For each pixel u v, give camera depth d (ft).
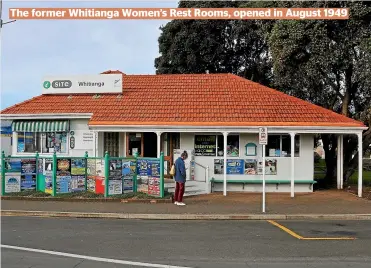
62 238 33.42
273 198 57.67
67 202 52.11
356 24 63.72
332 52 65.62
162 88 72.95
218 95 69.41
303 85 75.46
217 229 38.11
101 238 33.53
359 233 36.42
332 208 49.47
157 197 53.47
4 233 35.29
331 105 82.07
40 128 67.15
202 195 60.08
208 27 102.32
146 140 68.39
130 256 27.76
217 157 65.46
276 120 60.59
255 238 33.99
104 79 71.61
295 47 65.82
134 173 56.18
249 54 109.60
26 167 56.54
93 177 55.83
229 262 26.35
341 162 69.92
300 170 65.10
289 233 36.27
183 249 29.86
